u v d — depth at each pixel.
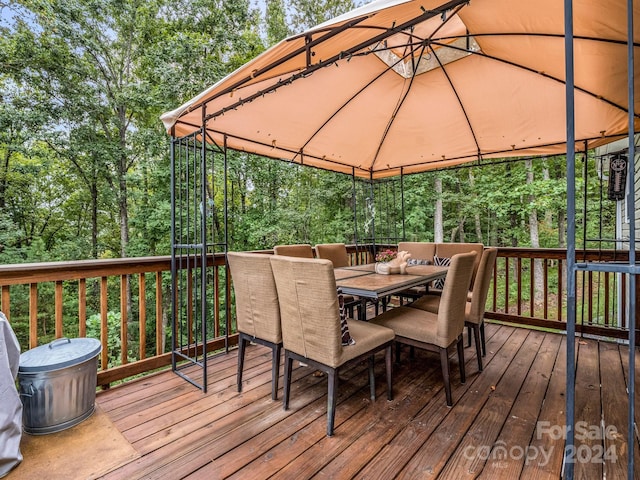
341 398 2.26
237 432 1.88
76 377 1.94
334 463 1.62
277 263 2.06
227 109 2.48
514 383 2.47
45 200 10.33
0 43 7.42
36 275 2.12
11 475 1.56
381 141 4.51
